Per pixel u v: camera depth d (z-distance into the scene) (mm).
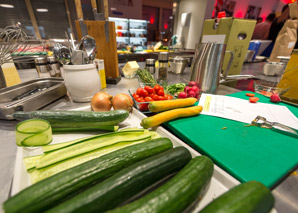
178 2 2994
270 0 3252
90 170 323
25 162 381
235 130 577
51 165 380
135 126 593
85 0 1988
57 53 987
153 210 245
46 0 3281
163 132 538
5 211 247
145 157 385
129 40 4109
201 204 321
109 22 989
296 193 351
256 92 996
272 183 364
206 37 1115
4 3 2977
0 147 474
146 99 715
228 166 409
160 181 370
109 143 457
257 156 448
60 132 549
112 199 279
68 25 3691
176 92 941
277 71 1416
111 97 666
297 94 866
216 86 919
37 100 643
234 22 1105
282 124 587
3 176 375
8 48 781
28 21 3281
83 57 738
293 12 1521
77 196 270
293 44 1606
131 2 4012
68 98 846
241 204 240
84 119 504
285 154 457
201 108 676
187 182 293
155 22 5262
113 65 1139
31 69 1611
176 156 370
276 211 290
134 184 303
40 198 266
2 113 552
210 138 529
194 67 926
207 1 2426
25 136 413
